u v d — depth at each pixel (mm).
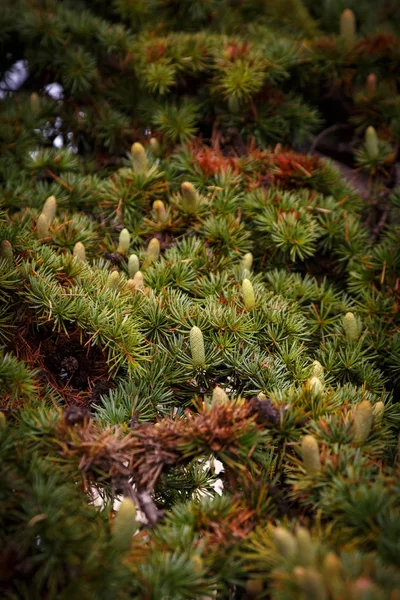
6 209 1245
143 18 1580
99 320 1050
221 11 1593
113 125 1428
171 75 1424
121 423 1017
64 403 1078
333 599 794
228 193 1292
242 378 1069
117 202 1298
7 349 1078
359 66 1484
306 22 1621
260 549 872
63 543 841
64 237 1203
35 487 872
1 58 1531
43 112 1441
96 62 1488
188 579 854
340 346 1167
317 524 882
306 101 1525
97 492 997
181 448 929
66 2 1612
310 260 1313
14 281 1042
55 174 1372
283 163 1326
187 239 1269
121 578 842
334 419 968
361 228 1327
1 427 925
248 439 930
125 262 1225
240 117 1409
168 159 1351
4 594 839
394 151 1415
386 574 818
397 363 1154
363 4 1722
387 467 953
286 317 1144
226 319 1098
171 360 1077
